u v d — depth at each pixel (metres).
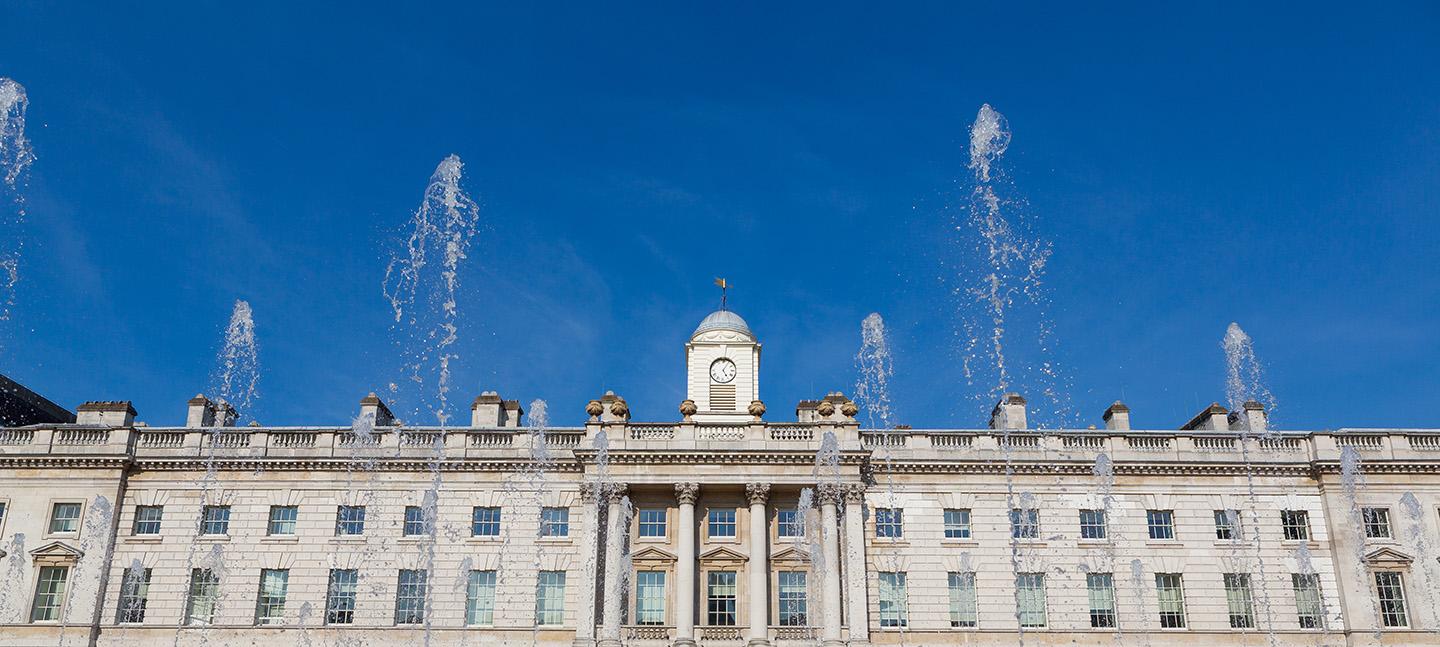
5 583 59.25
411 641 58.59
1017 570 60.31
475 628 58.44
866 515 61.16
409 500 61.53
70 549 59.53
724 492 61.44
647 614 59.50
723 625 58.62
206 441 62.72
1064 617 59.47
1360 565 59.59
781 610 59.47
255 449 62.25
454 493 61.66
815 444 60.81
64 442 62.19
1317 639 58.69
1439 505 61.00
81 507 60.97
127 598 59.75
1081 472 62.03
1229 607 59.81
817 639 57.31
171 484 61.97
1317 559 60.44
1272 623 59.28
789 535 60.81
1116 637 58.94
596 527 59.19
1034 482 62.03
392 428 62.62
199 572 60.41
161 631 58.62
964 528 61.31
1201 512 61.50
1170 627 59.50
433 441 62.66
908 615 59.34
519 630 58.44
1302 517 61.47
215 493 61.78
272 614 59.62
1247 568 60.44
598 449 60.06
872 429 63.16
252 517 61.31
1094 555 60.62
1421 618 58.69
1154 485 62.00
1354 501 61.00
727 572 60.28
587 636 56.91
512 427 62.84
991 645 58.50
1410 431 62.50
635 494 61.38
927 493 61.75
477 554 60.38
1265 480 62.00
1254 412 66.62
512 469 61.91
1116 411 68.06
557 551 60.28
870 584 59.75
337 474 62.03
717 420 67.44
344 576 60.34
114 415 65.38
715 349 73.88
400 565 60.31
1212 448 62.56
